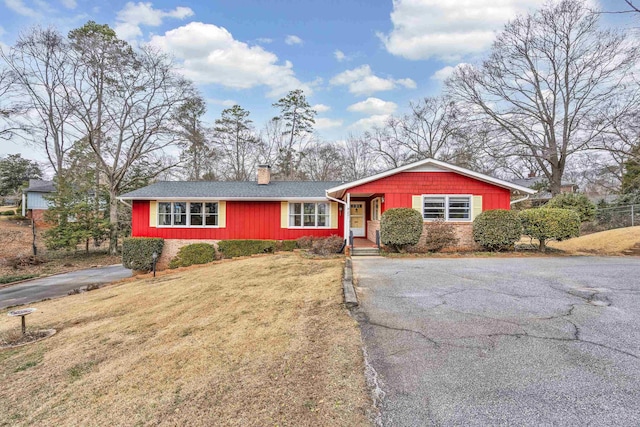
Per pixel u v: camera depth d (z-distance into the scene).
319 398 2.94
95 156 21.38
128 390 3.47
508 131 22.81
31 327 6.27
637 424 2.39
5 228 26.12
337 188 12.91
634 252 12.16
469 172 12.71
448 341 3.97
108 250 21.44
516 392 2.86
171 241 15.66
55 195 19.20
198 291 7.60
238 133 33.72
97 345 4.94
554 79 21.34
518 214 12.71
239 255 14.81
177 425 2.78
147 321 5.84
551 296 5.72
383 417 2.62
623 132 18.55
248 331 4.74
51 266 17.05
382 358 3.61
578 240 15.64
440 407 2.70
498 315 4.79
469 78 23.42
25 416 3.23
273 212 15.67
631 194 20.64
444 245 12.31
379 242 12.68
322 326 4.67
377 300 5.79
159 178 25.80
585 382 2.97
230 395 3.12
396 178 12.98
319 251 12.58
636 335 3.98
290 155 34.72
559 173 21.88
